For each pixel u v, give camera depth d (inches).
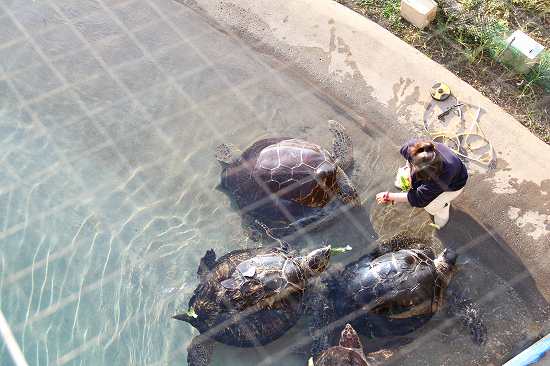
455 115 199.6
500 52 208.4
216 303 169.6
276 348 176.1
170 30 233.1
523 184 187.6
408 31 219.3
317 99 213.9
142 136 212.8
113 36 233.1
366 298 166.2
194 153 208.4
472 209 189.5
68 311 183.8
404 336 174.2
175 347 178.2
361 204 195.9
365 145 204.4
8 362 174.6
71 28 235.8
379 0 226.1
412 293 164.1
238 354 176.7
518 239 183.6
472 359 171.5
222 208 197.9
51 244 195.3
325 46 218.2
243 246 191.2
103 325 181.9
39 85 224.2
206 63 225.0
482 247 185.6
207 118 214.5
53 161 209.8
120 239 195.5
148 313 183.6
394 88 207.5
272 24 225.5
